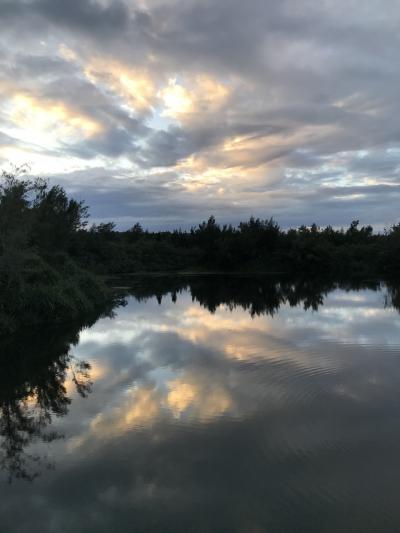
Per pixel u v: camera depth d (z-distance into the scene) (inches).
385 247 2233.0
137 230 3400.6
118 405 355.6
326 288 1467.8
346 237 2925.7
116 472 249.8
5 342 615.2
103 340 625.0
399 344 550.0
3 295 704.4
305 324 717.3
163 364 478.9
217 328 701.9
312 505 213.6
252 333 647.8
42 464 263.1
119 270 2536.9
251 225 3011.8
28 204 879.1
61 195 1486.2
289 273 2544.3
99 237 2502.5
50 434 305.7
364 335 612.1
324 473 242.2
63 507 218.2
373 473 241.1
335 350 521.7
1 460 269.4
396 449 268.1
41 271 810.2
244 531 195.8
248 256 2802.7
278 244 2817.4
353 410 330.3
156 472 247.6
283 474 242.1
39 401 373.1
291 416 321.4
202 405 348.2
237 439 285.3
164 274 2475.4
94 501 222.7
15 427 319.9
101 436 296.2
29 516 211.9
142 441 286.4
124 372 452.4
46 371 463.2
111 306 1031.6
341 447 271.6
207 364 472.1
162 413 333.4
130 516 209.2
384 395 361.1
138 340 620.7
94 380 427.5
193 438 288.4
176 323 766.5
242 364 467.2
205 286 1641.2
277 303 1037.8
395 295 1189.7
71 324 761.6
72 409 351.6
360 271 2358.5
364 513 207.0
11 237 709.3
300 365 457.7
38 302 756.6
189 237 3284.9
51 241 1251.8
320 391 375.2
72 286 909.8
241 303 1056.8
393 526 197.6
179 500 220.5
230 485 232.4
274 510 210.4
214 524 201.2
